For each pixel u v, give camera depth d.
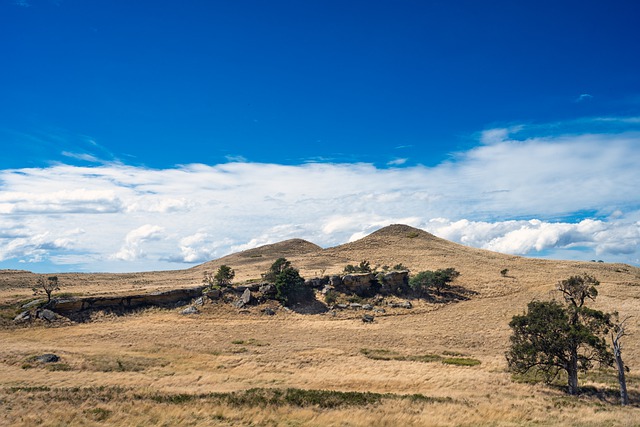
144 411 23.94
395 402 28.48
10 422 21.09
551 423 24.62
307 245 195.75
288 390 30.98
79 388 30.95
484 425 23.56
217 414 23.92
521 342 40.16
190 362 47.62
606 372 46.78
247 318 79.81
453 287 105.19
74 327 68.75
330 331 72.88
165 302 83.44
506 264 137.38
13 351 47.72
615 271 126.31
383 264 133.88
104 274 137.38
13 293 86.31
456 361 51.53
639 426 23.91
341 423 22.97
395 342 65.44
